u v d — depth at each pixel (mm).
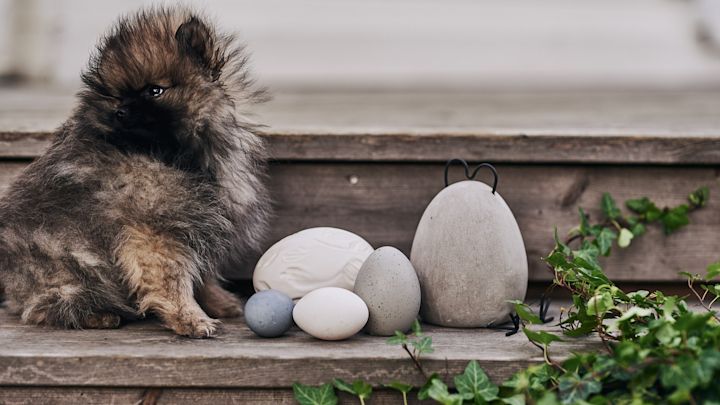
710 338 1178
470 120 1665
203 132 1367
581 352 1243
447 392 1206
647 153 1454
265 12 2846
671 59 2787
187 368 1229
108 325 1339
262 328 1282
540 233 1473
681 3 2889
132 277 1317
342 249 1348
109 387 1237
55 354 1232
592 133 1458
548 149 1454
